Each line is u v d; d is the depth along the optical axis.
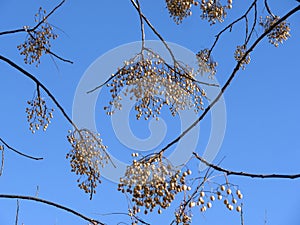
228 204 4.93
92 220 5.46
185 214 4.90
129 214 5.45
